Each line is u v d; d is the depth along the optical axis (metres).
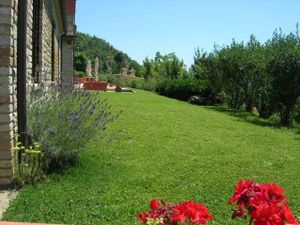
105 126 6.82
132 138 9.48
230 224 4.48
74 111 6.60
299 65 15.55
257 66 18.31
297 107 16.33
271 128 13.72
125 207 4.80
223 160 7.81
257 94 18.84
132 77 48.41
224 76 22.17
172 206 2.40
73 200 4.95
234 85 21.73
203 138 10.24
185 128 11.75
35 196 5.05
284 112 16.33
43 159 6.05
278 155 8.78
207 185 6.00
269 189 2.36
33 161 5.71
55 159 6.34
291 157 8.69
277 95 16.28
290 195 5.80
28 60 7.38
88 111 6.64
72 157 6.79
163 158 7.63
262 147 9.67
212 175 6.59
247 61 19.47
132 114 14.32
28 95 6.73
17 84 5.76
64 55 25.80
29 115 6.27
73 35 25.61
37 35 9.99
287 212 2.20
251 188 2.38
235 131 12.06
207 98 25.11
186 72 44.41
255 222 2.16
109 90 31.50
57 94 7.05
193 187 5.84
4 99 5.37
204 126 12.57
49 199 4.95
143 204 4.95
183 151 8.41
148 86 39.94
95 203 4.89
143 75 54.47
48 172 6.07
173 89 28.30
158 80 40.22
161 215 2.31
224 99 23.33
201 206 2.30
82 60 65.31
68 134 6.32
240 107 21.72
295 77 15.77
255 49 19.97
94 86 29.11
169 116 14.55
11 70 5.43
